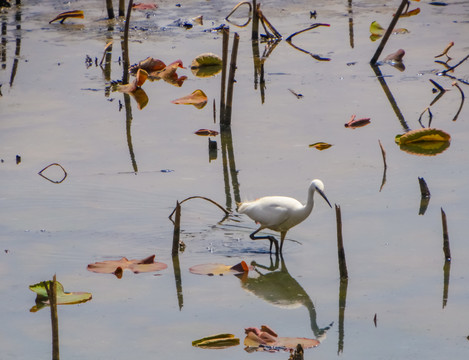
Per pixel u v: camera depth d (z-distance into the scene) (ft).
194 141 56.70
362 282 36.65
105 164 52.31
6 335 32.60
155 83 70.49
